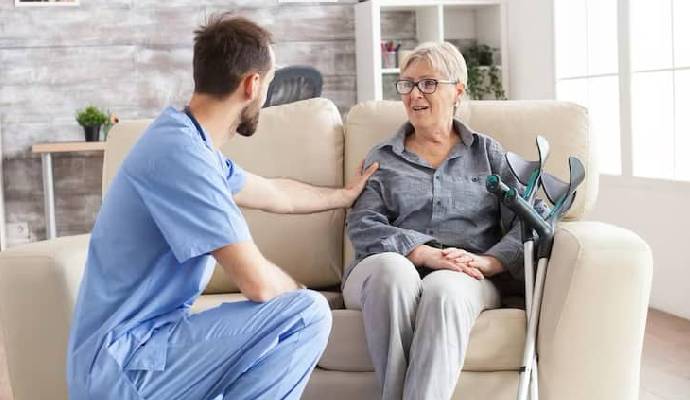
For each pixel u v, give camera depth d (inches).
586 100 213.2
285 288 93.6
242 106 93.7
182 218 88.4
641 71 188.5
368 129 129.0
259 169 128.3
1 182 251.4
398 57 263.3
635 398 103.8
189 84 261.0
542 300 106.7
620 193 197.0
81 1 254.7
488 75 255.8
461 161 121.0
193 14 260.2
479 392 106.2
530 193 107.3
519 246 113.9
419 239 114.3
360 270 110.0
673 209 178.7
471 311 104.3
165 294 90.4
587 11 209.9
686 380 139.6
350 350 108.7
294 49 265.3
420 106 119.5
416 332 102.7
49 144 236.4
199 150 89.5
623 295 101.5
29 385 109.0
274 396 91.7
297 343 92.0
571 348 102.3
